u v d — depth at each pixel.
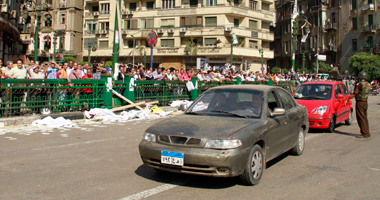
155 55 47.75
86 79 11.04
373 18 45.75
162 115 12.69
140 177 4.98
